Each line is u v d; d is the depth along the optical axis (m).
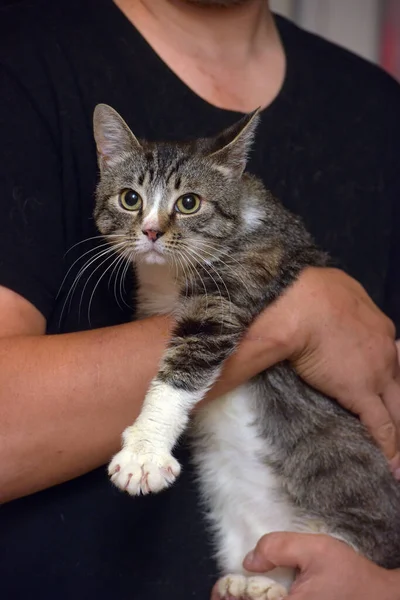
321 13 1.18
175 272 0.69
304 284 0.67
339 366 0.67
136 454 0.61
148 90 0.72
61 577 0.67
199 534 0.71
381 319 0.69
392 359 0.69
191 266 0.69
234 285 0.67
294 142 0.75
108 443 0.61
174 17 0.73
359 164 0.76
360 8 1.18
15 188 0.63
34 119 0.66
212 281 0.68
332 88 0.78
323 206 0.75
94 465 0.62
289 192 0.74
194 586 0.71
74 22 0.71
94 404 0.60
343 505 0.70
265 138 0.74
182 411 0.63
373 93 0.79
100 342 0.62
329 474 0.71
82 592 0.68
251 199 0.71
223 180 0.70
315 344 0.66
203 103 0.73
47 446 0.60
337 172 0.76
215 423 0.72
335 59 0.80
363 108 0.78
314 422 0.71
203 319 0.66
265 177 0.74
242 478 0.73
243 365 0.65
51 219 0.65
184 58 0.74
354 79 0.79
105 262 0.70
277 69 0.77
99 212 0.69
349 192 0.76
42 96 0.67
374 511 0.70
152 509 0.69
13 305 0.62
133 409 0.62
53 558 0.67
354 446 0.71
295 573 0.67
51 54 0.69
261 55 0.77
